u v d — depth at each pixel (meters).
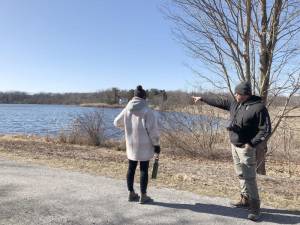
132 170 3.55
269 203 3.68
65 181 4.30
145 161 3.48
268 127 3.08
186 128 7.72
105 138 8.94
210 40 5.54
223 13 5.21
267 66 5.31
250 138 3.18
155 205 3.49
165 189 4.09
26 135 10.44
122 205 3.47
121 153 7.39
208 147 7.54
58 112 33.72
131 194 3.58
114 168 5.21
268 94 5.41
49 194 3.76
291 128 6.93
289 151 7.35
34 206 3.39
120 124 3.54
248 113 3.13
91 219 3.10
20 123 19.00
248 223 3.09
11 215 3.16
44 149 7.24
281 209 3.50
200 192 4.01
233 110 3.28
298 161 7.32
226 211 3.37
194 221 3.11
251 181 3.18
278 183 4.79
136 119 3.43
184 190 4.08
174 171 5.30
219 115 7.68
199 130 7.66
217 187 4.28
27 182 4.21
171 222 3.07
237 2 5.15
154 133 3.44
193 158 7.26
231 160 7.18
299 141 8.09
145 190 3.52
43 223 3.00
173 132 7.79
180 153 7.61
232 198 3.80
